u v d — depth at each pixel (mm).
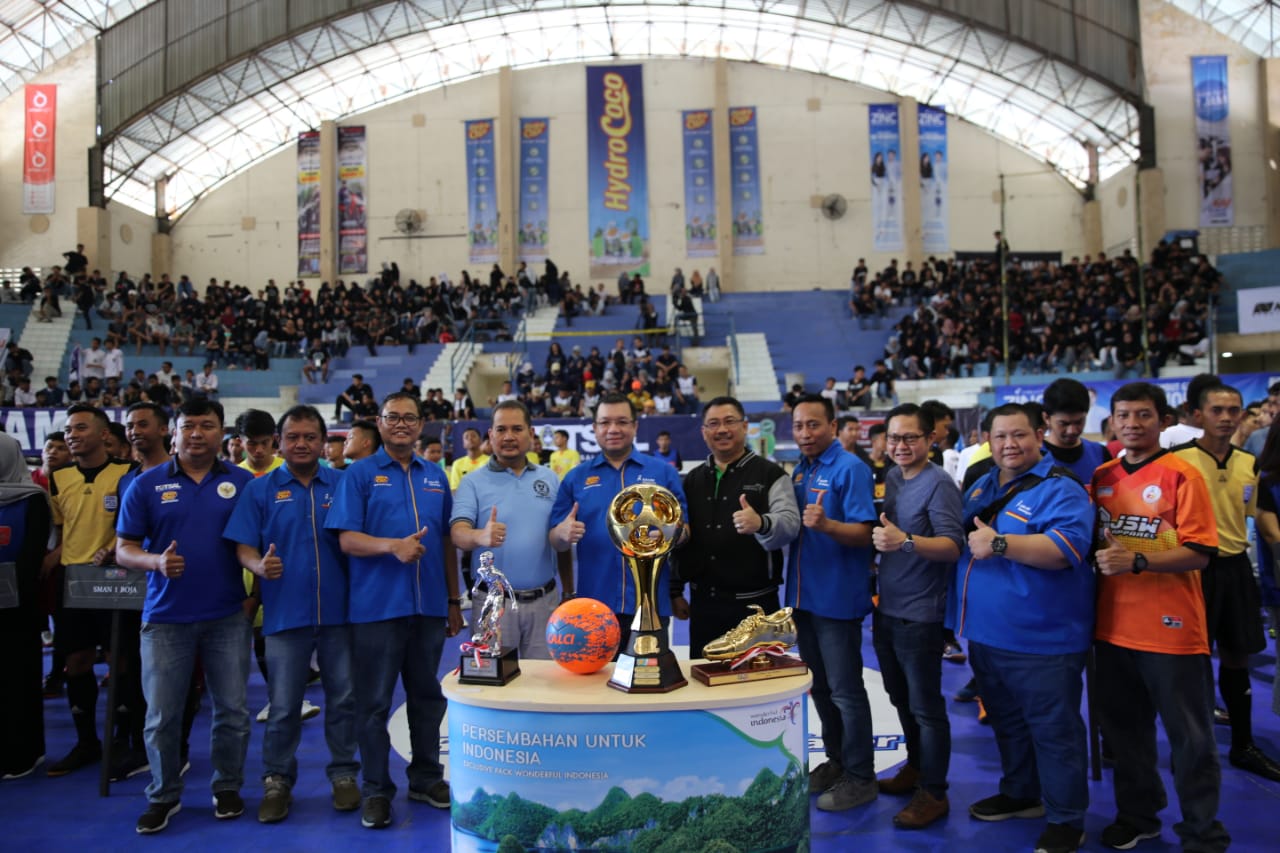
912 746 4094
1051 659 3422
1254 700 5496
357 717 3951
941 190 26266
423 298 23844
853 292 23641
